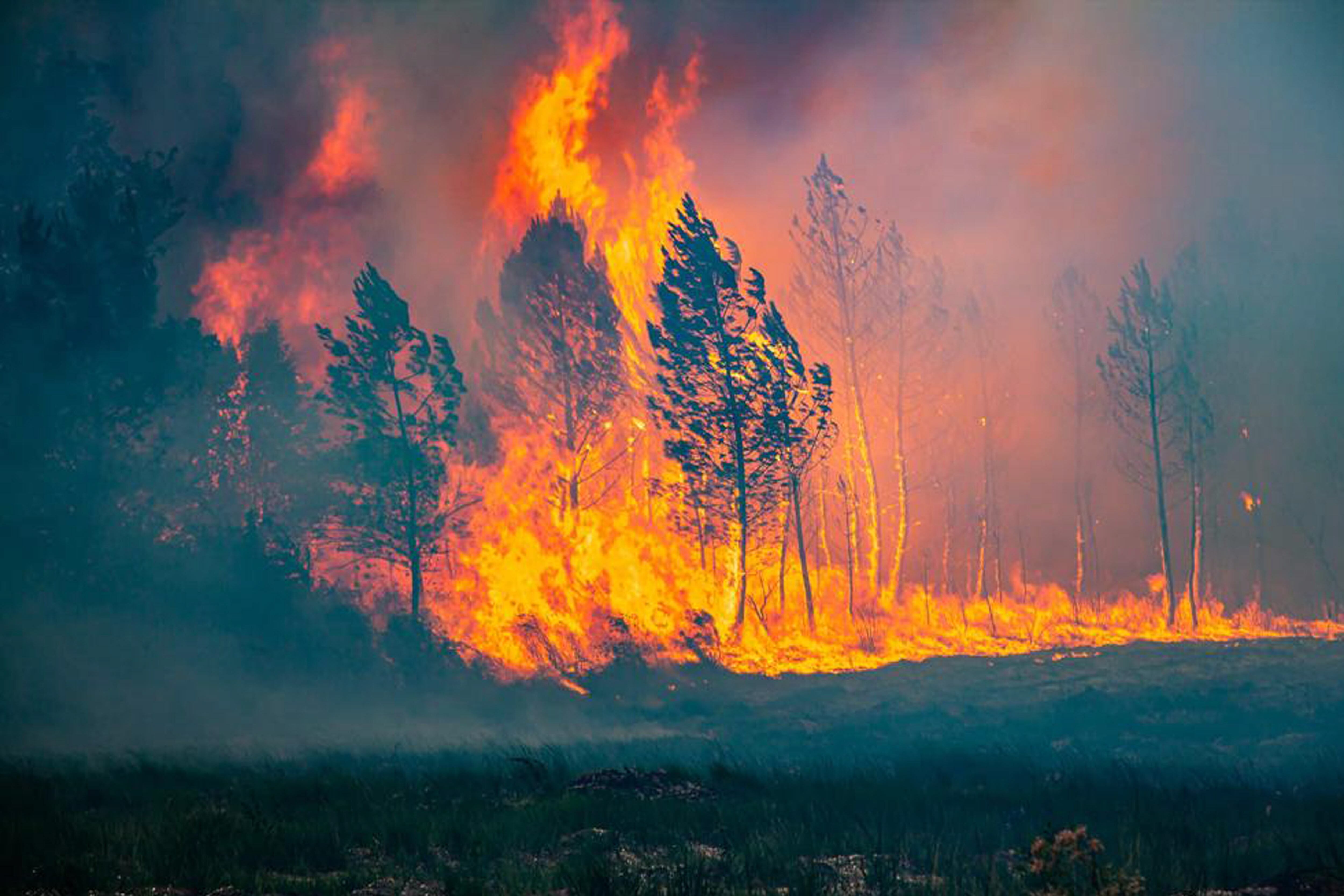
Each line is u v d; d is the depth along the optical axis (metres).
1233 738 30.17
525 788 19.17
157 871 12.54
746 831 14.64
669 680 50.41
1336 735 28.91
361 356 50.06
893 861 12.37
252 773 22.67
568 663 50.38
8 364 44.12
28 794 18.14
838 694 45.69
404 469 49.72
